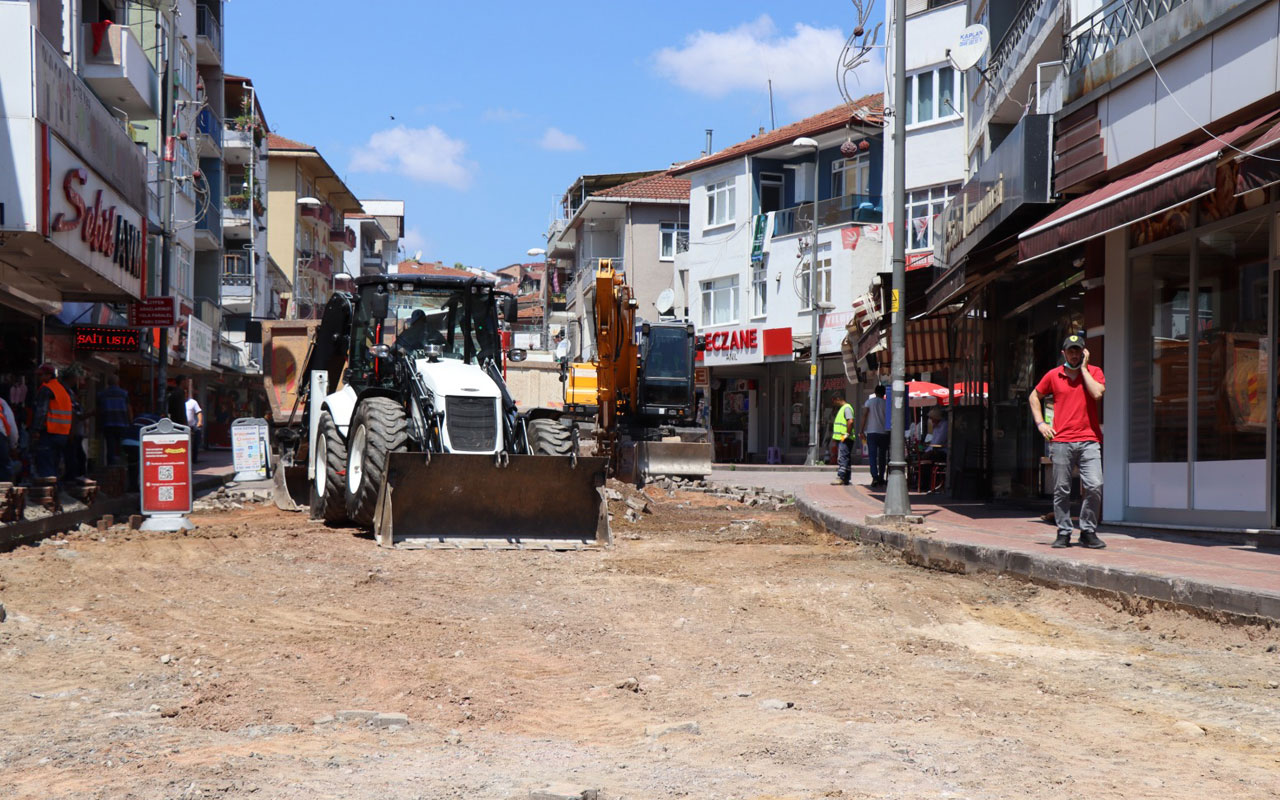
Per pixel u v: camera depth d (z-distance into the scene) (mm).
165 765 4930
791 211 44062
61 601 9344
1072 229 11641
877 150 41688
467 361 15195
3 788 4625
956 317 22594
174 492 14992
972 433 19797
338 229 74875
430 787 4609
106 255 19219
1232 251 11891
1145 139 12773
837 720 5824
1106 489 14172
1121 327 13961
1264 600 7848
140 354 31125
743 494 22578
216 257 47250
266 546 12898
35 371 22438
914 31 36906
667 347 28719
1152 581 8953
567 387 31953
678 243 55031
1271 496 11289
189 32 40844
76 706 6066
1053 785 4668
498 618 8797
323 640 7832
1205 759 5125
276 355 25328
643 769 4902
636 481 24453
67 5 26875
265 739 5445
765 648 7773
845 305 40969
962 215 18125
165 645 7660
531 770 4895
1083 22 14734
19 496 13391
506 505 13359
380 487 13234
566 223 66250
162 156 33375
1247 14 11016
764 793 4516
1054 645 8062
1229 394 11969
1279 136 8672
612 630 8391
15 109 15469
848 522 14797
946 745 5293
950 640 8250
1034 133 14602
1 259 17422
